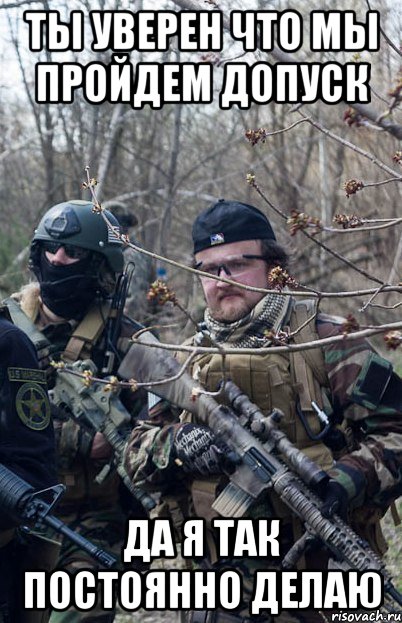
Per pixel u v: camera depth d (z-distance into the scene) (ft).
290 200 36.78
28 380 10.65
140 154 37.88
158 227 37.93
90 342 14.05
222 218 11.98
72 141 37.45
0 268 36.22
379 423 11.61
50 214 14.29
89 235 14.12
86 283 14.11
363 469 11.33
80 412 13.80
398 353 31.53
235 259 11.92
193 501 11.98
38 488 10.51
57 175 38.73
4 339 10.63
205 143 39.09
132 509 14.29
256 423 11.53
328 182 34.81
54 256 14.12
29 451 10.50
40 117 38.01
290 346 8.40
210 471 11.76
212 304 12.10
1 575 10.69
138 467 12.33
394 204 31.45
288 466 11.51
